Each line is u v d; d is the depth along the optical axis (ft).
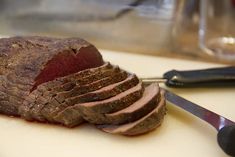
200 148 1.78
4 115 1.95
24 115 1.88
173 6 3.40
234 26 3.41
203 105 2.10
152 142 1.80
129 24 3.48
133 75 1.92
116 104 1.78
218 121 1.79
